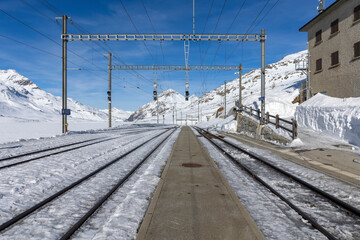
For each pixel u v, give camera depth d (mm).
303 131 18125
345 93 20359
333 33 21750
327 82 22969
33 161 9602
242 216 4098
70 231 3617
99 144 16016
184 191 5516
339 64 21094
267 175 7480
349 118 14281
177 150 13016
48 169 8211
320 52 24172
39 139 18688
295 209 4633
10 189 5891
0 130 34562
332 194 5676
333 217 4398
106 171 8047
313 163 8789
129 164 9281
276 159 10242
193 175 7137
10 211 4613
